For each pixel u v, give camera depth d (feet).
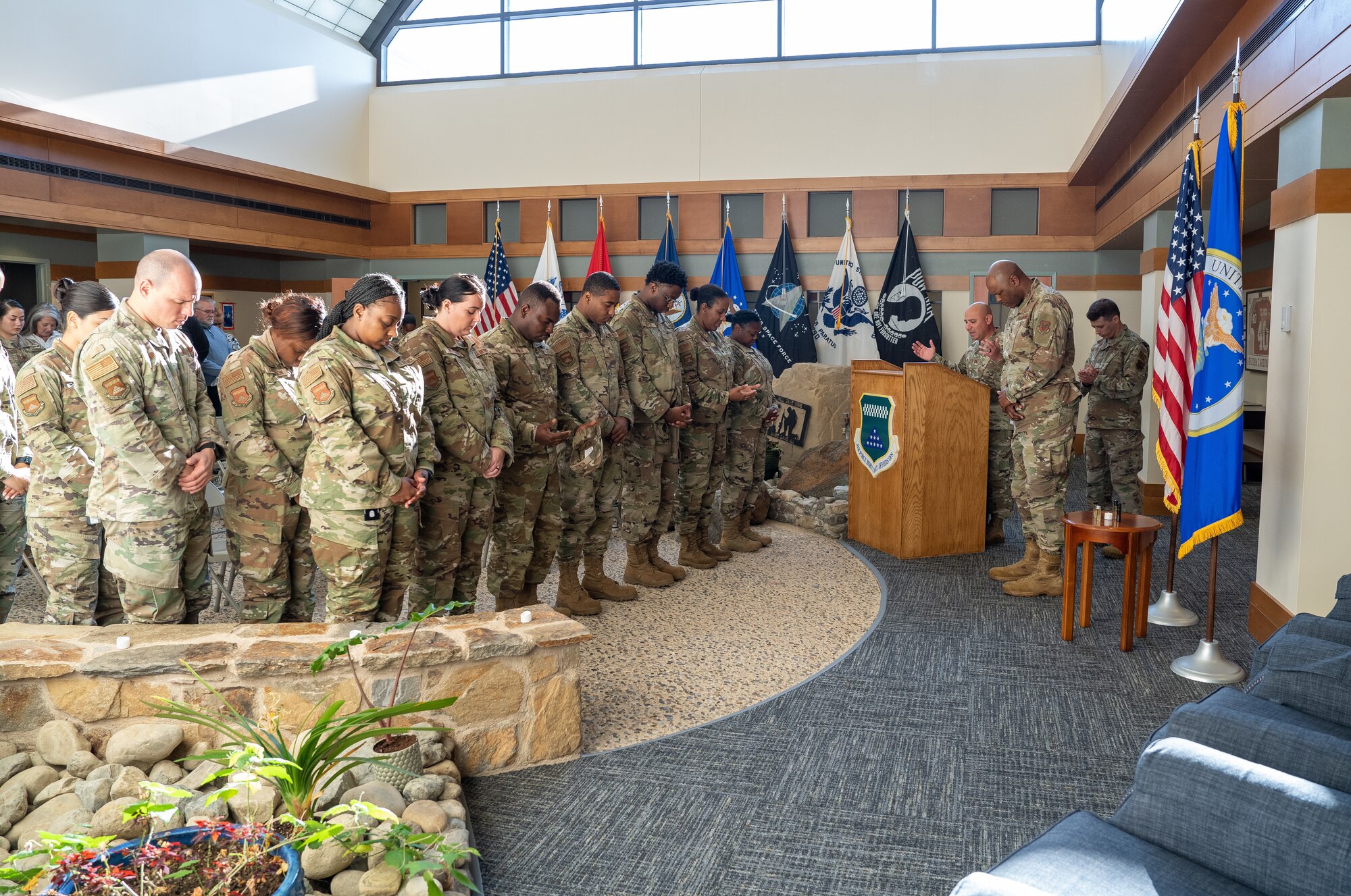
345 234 38.22
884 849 8.13
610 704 11.48
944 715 11.08
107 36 28.48
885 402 19.60
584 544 15.60
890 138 35.45
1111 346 20.54
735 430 19.60
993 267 16.25
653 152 37.17
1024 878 5.46
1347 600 9.53
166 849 6.02
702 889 7.52
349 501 9.95
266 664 8.68
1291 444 13.17
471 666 9.32
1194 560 19.02
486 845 8.16
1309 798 5.28
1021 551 19.79
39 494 11.43
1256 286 30.71
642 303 16.10
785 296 36.01
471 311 11.88
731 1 36.68
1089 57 34.04
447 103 38.70
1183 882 5.42
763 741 10.32
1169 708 11.30
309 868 6.99
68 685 8.64
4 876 5.49
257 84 33.86
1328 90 11.82
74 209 28.17
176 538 10.07
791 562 18.95
